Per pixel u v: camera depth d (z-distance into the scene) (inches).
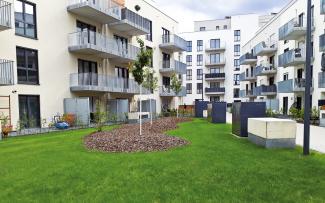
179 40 1253.7
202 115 1032.8
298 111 834.8
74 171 229.6
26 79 618.2
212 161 256.2
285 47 1117.7
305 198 164.4
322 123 635.5
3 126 498.0
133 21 910.4
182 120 826.2
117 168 236.5
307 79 286.5
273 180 197.9
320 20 820.6
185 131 516.4
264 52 1289.4
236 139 402.0
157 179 204.4
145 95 1096.2
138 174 217.6
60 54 707.4
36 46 640.4
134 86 948.0
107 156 285.7
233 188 182.5
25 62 617.3
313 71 865.5
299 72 989.2
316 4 845.8
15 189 189.0
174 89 1093.1
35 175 221.1
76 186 192.4
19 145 387.2
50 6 677.9
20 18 606.9
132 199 166.9
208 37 2096.5
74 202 164.4
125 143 338.6
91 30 830.5
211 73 2064.5
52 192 181.8
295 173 214.2
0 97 557.3
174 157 274.5
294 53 902.4
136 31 975.0
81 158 279.1
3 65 538.6
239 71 2038.6
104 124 731.4
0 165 257.0
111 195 174.2
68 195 175.8
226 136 438.9
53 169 238.1
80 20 778.2
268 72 1238.9
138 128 523.2
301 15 957.2
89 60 811.4
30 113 628.4
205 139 401.1
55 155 298.8
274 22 1243.2
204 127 604.4
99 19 831.1
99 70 853.8
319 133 488.1
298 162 249.9
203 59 2112.5
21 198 172.4
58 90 698.8
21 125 588.7
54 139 440.1
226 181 197.2
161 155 284.4
